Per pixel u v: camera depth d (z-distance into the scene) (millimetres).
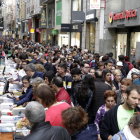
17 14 90812
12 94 8203
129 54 20453
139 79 7707
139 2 16984
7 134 5641
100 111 5535
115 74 7672
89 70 8828
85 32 29188
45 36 54062
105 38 23406
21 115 6020
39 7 54406
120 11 20344
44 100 4613
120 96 6324
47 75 6855
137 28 18984
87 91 6121
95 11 25078
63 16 36562
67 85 7688
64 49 21859
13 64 13938
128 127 3410
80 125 3762
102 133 4363
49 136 3348
